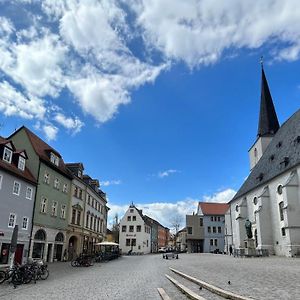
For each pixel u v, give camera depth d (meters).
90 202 55.38
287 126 55.44
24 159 35.31
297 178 42.50
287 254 41.56
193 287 13.74
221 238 95.31
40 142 42.34
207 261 36.78
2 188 30.16
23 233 33.56
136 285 16.22
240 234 58.69
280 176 46.66
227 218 68.50
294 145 46.91
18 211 32.81
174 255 50.03
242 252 48.66
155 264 35.91
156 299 11.59
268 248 48.00
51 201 40.12
